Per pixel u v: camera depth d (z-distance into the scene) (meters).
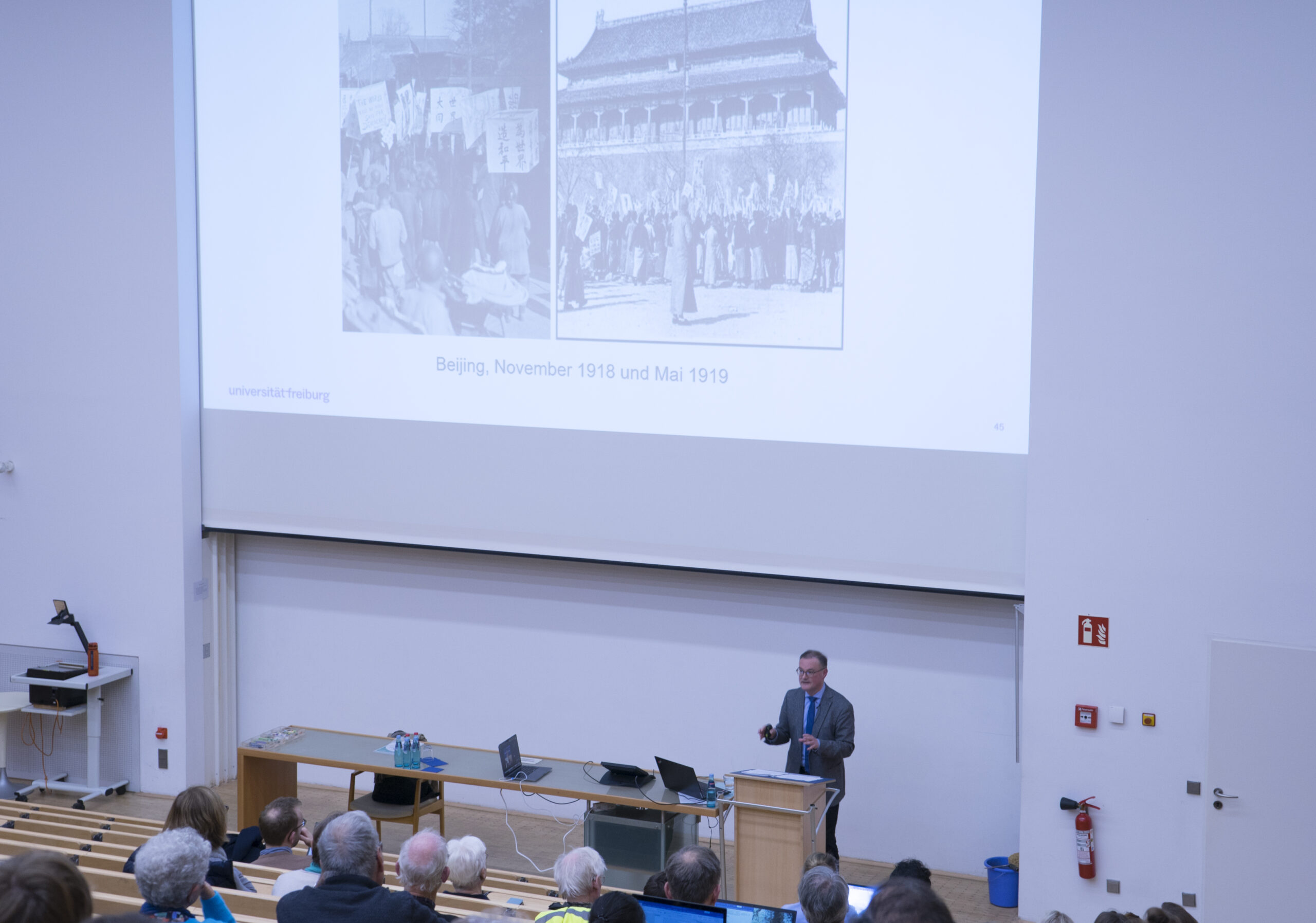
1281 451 5.70
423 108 7.28
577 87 6.95
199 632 7.96
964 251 6.24
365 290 7.48
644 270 6.88
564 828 7.41
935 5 6.18
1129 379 5.92
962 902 6.39
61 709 7.76
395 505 7.52
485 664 7.63
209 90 7.70
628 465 7.00
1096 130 5.88
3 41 7.90
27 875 1.51
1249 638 5.80
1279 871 5.80
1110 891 6.09
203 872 2.89
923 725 6.74
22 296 8.02
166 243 7.69
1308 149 5.56
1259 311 5.69
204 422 7.91
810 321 6.57
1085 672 6.08
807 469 6.64
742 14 6.57
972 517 6.36
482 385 7.27
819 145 6.46
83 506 8.01
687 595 7.15
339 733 7.02
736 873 5.59
